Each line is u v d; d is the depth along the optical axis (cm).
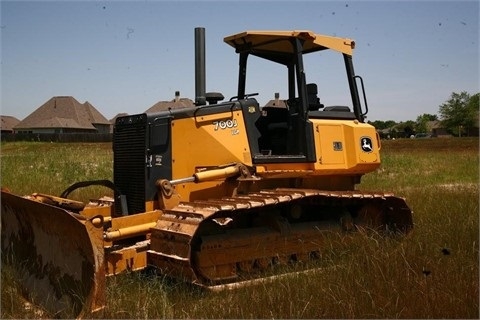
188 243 526
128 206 656
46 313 508
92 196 1119
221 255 589
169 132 644
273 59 781
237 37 707
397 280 523
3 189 622
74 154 2098
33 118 6062
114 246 594
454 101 7881
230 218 614
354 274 550
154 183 634
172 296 532
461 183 1552
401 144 4384
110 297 509
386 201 750
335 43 744
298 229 673
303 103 691
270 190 665
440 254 605
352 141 727
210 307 493
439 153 3103
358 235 679
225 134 673
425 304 473
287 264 637
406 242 665
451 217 823
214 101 698
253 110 696
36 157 1903
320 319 462
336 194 658
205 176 630
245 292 532
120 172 670
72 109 6194
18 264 595
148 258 576
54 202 633
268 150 720
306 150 689
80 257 495
